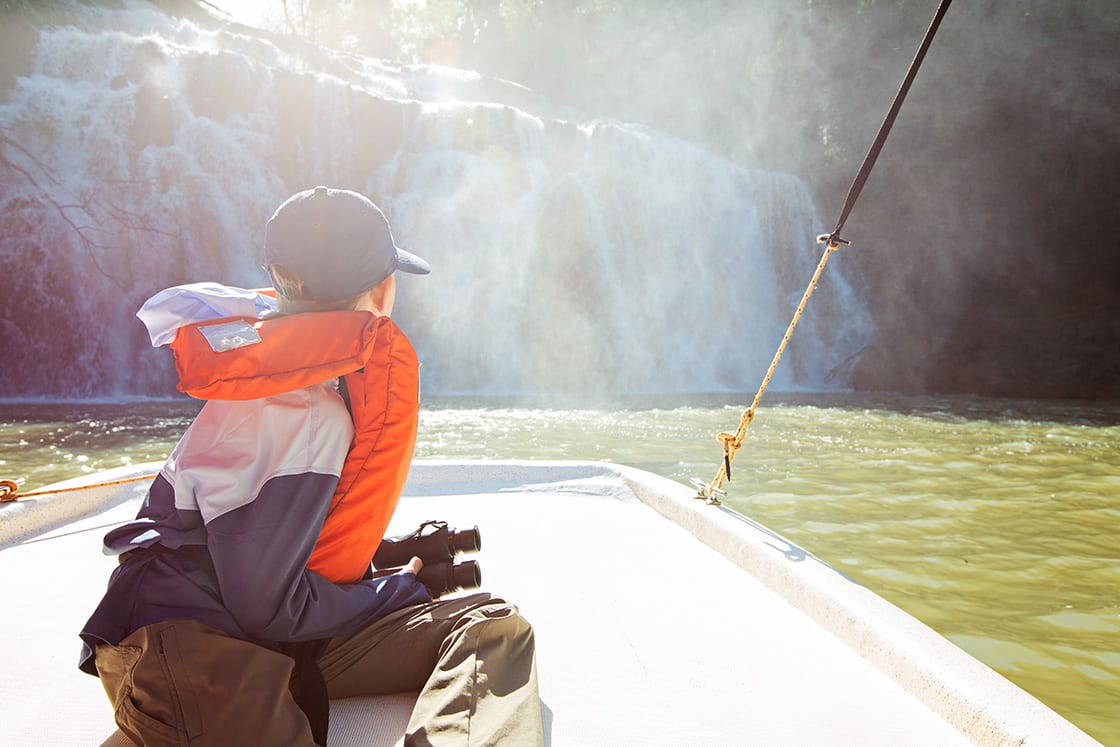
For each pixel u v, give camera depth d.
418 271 1.81
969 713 1.79
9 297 17.75
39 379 18.09
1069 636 4.79
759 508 7.76
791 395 22.06
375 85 33.84
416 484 4.30
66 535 3.36
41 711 1.90
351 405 1.69
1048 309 27.17
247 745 1.48
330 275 1.63
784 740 1.79
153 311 1.53
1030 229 27.75
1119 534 6.93
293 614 1.58
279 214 1.67
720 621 2.48
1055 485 8.94
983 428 14.17
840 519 7.39
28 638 2.31
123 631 1.50
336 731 1.76
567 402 18.75
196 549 1.55
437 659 1.84
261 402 1.56
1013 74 27.97
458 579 2.10
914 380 25.78
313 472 1.58
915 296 28.78
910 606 5.25
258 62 22.45
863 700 1.97
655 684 2.05
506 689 1.72
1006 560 6.22
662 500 3.78
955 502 8.08
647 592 2.72
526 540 3.32
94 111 19.52
